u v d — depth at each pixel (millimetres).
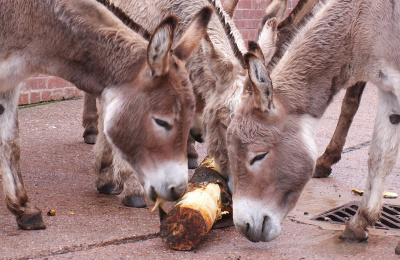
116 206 7617
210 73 7414
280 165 5969
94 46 6312
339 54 6285
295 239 6762
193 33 6242
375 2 6195
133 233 6703
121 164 7645
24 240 6379
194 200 6402
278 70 6234
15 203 6695
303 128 6090
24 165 9086
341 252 6383
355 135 11719
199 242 6410
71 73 6465
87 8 6312
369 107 14492
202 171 7160
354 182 9031
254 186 5961
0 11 6164
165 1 7824
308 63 6215
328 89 6305
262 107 5844
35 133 10906
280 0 7766
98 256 6102
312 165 6098
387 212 7852
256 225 5930
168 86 6008
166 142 6062
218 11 7652
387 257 6234
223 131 7012
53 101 13383
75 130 11320
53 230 6691
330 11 6320
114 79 6305
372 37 6234
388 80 6305
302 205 7961
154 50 5797
